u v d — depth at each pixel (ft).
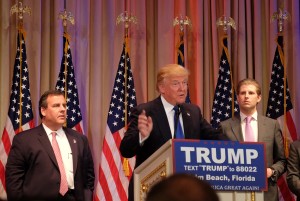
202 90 20.47
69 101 19.11
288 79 21.04
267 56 21.15
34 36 19.20
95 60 19.77
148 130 8.76
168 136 10.96
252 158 8.12
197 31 20.62
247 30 21.08
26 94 18.65
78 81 19.53
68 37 19.40
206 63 20.72
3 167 17.93
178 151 7.72
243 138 15.98
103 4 20.25
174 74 11.15
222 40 20.67
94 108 19.58
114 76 19.89
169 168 7.81
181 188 3.45
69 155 14.99
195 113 11.49
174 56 20.38
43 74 19.24
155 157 8.29
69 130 15.64
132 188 10.85
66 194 14.47
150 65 20.56
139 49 20.24
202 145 7.86
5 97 18.66
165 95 11.32
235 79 20.90
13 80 18.66
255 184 8.09
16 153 14.65
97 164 19.35
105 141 19.08
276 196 15.21
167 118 11.15
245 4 21.22
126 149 10.10
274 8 21.20
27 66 18.90
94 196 19.24
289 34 21.20
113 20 20.11
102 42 20.07
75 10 19.80
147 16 20.72
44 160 14.53
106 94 19.93
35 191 14.24
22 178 14.53
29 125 18.51
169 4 20.57
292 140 20.34
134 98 19.69
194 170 7.77
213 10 20.92
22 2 19.29
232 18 21.08
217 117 20.24
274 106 20.62
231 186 7.97
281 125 20.43
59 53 19.33
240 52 20.86
